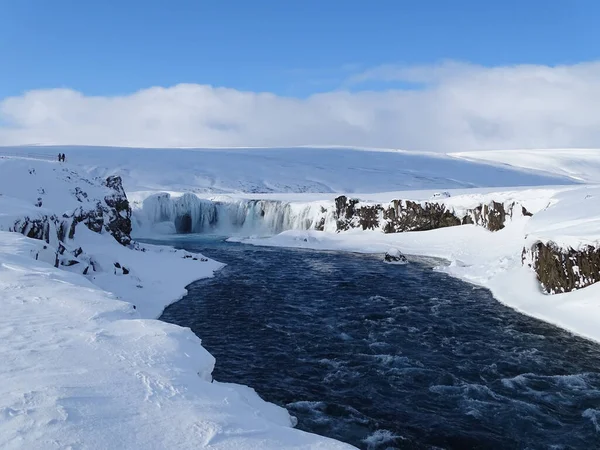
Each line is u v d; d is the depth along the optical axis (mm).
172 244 44844
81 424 5129
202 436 5250
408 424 11023
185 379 6840
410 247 39531
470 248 35656
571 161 193875
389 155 154500
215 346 16078
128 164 110125
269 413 10406
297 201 55344
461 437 10484
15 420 5055
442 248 37844
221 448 5070
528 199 34969
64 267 19547
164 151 130750
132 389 6238
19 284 11344
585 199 28016
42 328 8453
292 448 5367
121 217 34094
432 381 13414
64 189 30797
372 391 12742
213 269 30328
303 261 34906
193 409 5898
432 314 20266
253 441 5344
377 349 15961
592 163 192750
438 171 133625
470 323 18891
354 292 24516
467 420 11242
